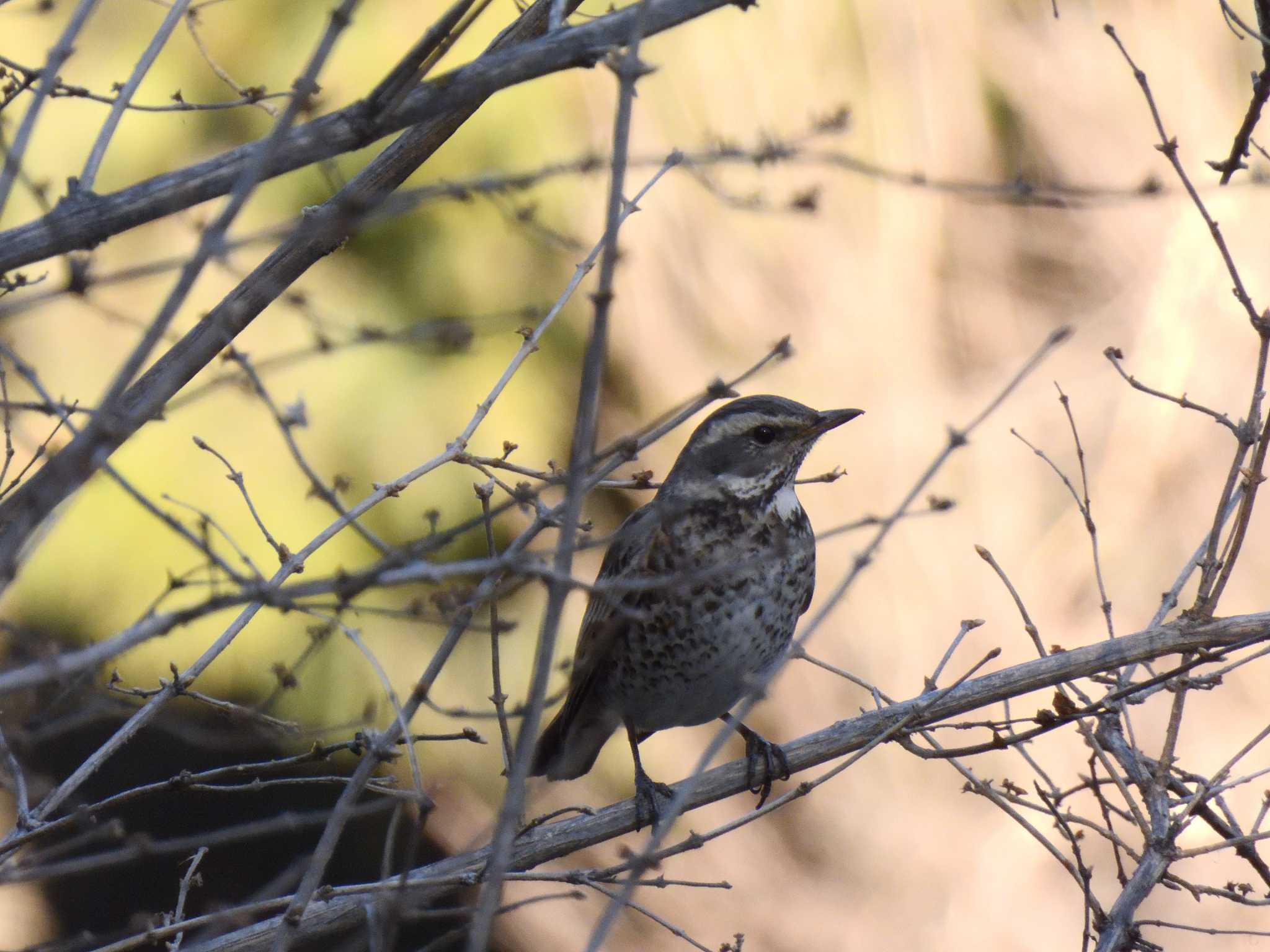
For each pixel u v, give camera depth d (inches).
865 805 594.9
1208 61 683.4
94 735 594.2
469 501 562.3
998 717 577.3
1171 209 671.1
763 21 633.6
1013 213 663.8
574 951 519.5
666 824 156.9
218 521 550.6
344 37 560.1
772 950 569.0
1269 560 639.8
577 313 589.6
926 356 653.9
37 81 252.1
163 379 174.4
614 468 176.6
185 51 558.9
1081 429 654.5
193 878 221.0
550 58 160.2
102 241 156.9
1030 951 573.9
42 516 145.4
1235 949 556.4
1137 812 225.3
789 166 525.7
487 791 562.6
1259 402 226.5
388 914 175.8
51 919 603.8
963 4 663.8
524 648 566.6
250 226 526.9
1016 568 631.2
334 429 560.4
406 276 573.0
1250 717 607.5
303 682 561.0
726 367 627.8
